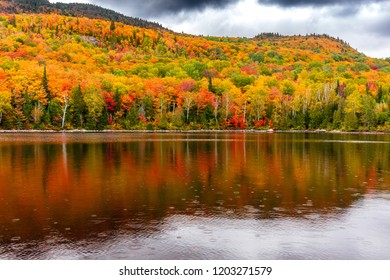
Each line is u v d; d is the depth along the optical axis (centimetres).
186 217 1567
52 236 1336
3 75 11025
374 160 3434
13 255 1182
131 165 3019
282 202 1822
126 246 1255
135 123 11562
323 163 3203
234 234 1368
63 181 2311
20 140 5909
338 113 12144
